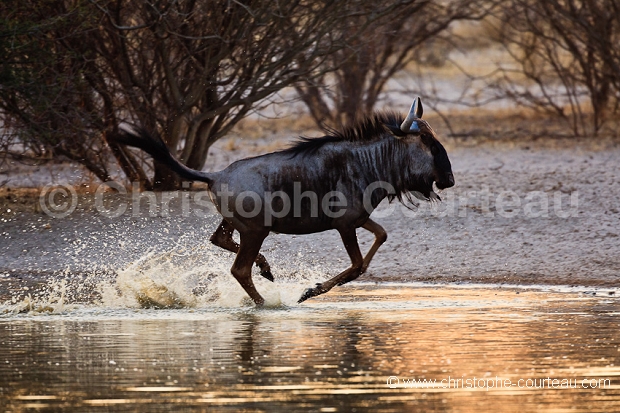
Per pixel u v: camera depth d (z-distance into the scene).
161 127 47.88
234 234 41.41
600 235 40.94
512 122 75.56
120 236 41.66
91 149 46.00
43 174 52.31
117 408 18.59
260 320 27.88
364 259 31.03
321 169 30.17
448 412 18.25
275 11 44.78
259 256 32.12
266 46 46.12
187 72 47.53
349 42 49.22
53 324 27.52
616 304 30.33
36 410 18.55
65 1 43.66
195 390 19.86
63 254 39.81
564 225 42.50
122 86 45.91
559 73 68.06
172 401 19.03
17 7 41.44
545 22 70.88
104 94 45.62
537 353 22.95
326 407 18.59
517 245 40.34
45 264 38.91
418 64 92.81
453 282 36.31
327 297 32.72
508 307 29.78
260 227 30.17
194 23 44.62
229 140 68.00
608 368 21.48
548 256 38.91
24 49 41.34
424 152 30.41
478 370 21.34
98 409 18.56
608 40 65.12
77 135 44.88
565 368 21.50
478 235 41.75
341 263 39.12
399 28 62.94
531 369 21.47
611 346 23.66
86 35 44.06
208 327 26.77
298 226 30.44
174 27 43.59
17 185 49.78
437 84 98.81
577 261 38.09
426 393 19.58
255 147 64.75
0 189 48.50
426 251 40.19
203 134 48.06
